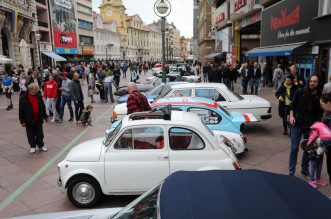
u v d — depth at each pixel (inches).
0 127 437.1
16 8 1370.6
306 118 215.0
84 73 1293.1
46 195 220.2
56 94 467.8
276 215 72.9
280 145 320.2
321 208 77.2
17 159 296.7
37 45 1686.8
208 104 295.9
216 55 1673.2
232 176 93.8
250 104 366.0
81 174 196.5
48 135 388.2
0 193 224.2
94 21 3161.9
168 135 192.9
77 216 123.5
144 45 4854.8
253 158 282.4
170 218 73.1
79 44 2645.2
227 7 1449.3
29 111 305.3
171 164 191.2
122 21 3941.9
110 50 3462.1
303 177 234.1
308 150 198.7
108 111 557.3
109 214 122.8
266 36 866.1
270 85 864.9
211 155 191.2
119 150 195.5
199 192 83.9
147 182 193.8
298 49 618.8
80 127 431.5
